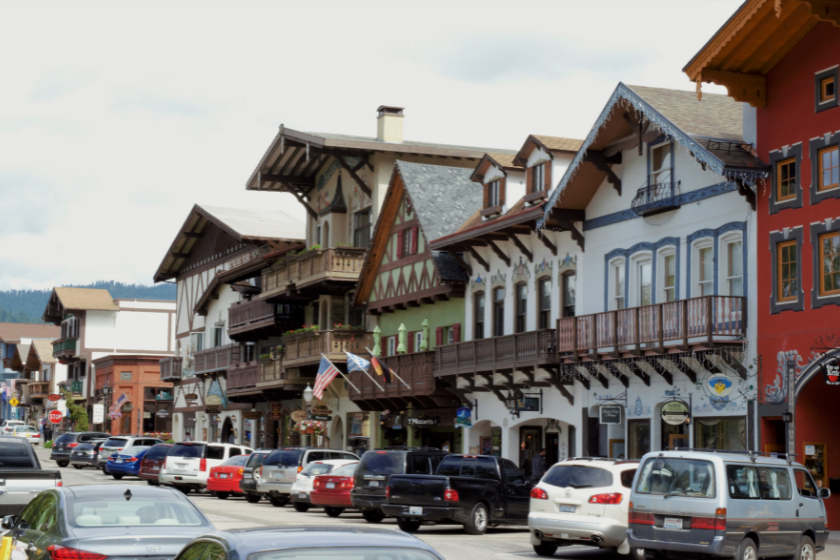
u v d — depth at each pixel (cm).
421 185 4031
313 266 4481
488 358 3325
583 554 1972
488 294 3591
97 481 4059
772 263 2442
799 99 2419
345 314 4672
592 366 2952
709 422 2605
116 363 8112
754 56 2470
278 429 5356
